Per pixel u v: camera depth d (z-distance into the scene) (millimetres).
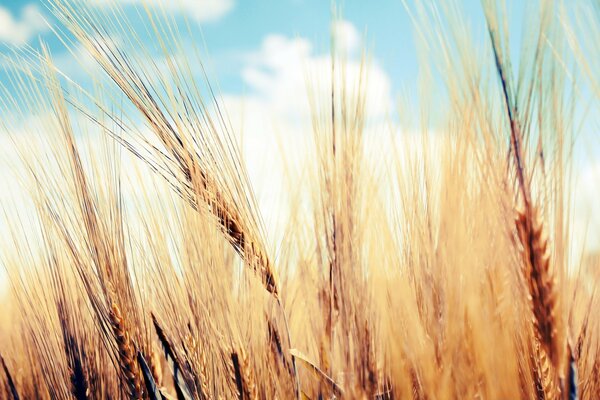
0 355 773
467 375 601
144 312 678
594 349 617
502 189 586
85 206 671
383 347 616
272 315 675
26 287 721
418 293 624
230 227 659
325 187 640
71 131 670
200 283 661
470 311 599
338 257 628
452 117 606
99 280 672
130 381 672
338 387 636
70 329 708
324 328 651
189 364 668
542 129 571
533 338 603
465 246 603
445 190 608
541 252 571
